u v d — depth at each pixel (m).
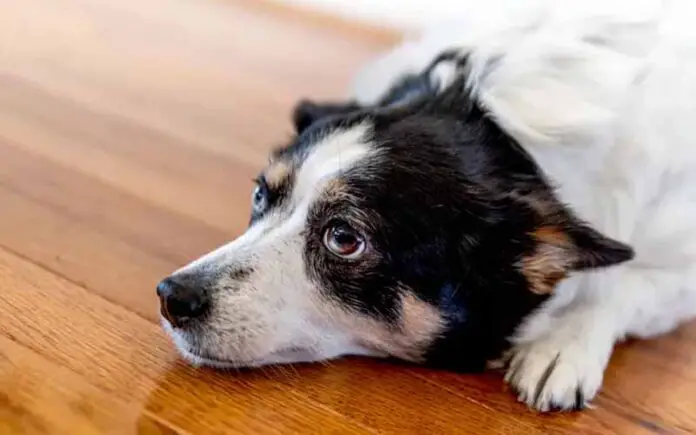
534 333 0.87
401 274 0.83
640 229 0.91
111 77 1.19
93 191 1.01
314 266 0.83
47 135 1.08
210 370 0.85
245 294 0.83
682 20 0.96
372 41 1.35
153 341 0.87
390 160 0.83
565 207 0.84
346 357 0.88
